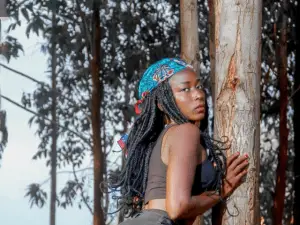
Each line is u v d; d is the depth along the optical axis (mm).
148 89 4176
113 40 15070
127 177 4109
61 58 16672
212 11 10672
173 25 14969
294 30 14945
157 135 4145
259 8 4684
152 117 4125
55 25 14852
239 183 4254
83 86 17078
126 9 14797
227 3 4684
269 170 16156
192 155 3863
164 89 4121
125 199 4164
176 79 4117
